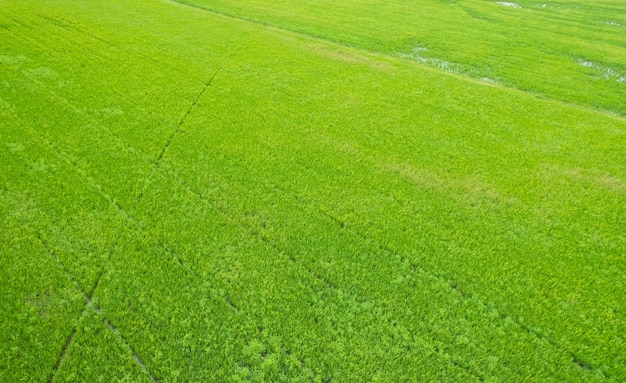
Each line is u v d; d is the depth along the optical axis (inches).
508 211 406.0
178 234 349.4
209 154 459.2
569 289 327.0
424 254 347.6
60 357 258.1
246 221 368.8
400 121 564.1
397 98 634.8
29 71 628.4
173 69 679.1
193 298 297.9
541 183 451.5
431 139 524.4
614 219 406.9
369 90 657.0
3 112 509.4
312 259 336.5
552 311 308.2
